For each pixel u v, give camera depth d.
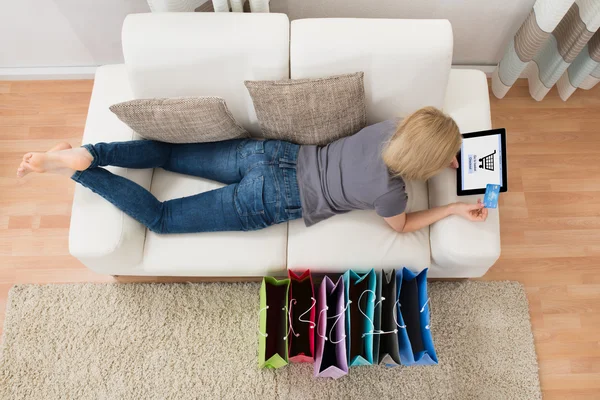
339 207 1.60
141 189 1.60
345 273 1.64
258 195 1.59
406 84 1.59
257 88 1.54
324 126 1.63
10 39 2.11
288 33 1.54
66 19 2.00
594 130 2.27
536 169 2.20
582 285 2.03
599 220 2.12
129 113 1.55
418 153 1.33
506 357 1.90
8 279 2.02
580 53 2.06
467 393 1.85
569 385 1.89
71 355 1.89
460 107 1.73
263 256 1.66
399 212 1.51
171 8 1.72
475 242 1.57
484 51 2.23
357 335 1.73
